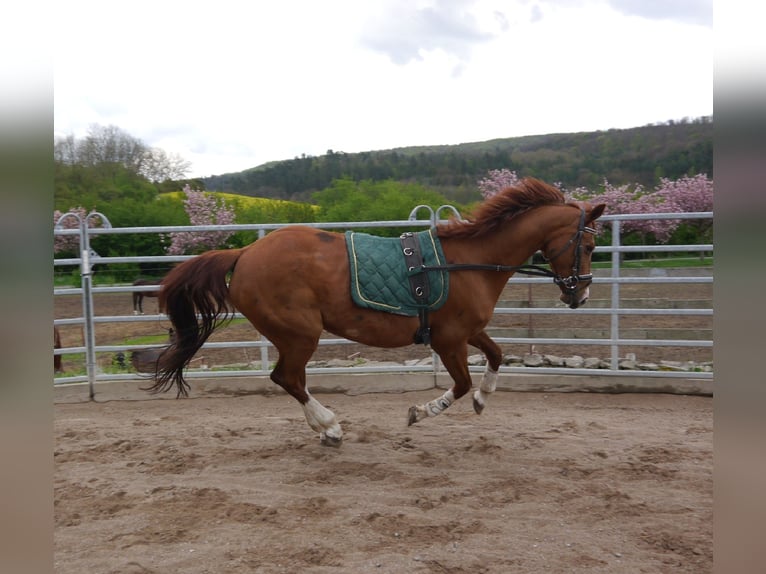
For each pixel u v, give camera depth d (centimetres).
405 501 374
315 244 434
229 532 334
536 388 654
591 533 334
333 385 669
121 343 895
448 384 665
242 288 434
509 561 303
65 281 1230
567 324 998
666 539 326
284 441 498
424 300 428
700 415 579
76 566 299
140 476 422
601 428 531
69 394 651
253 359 845
